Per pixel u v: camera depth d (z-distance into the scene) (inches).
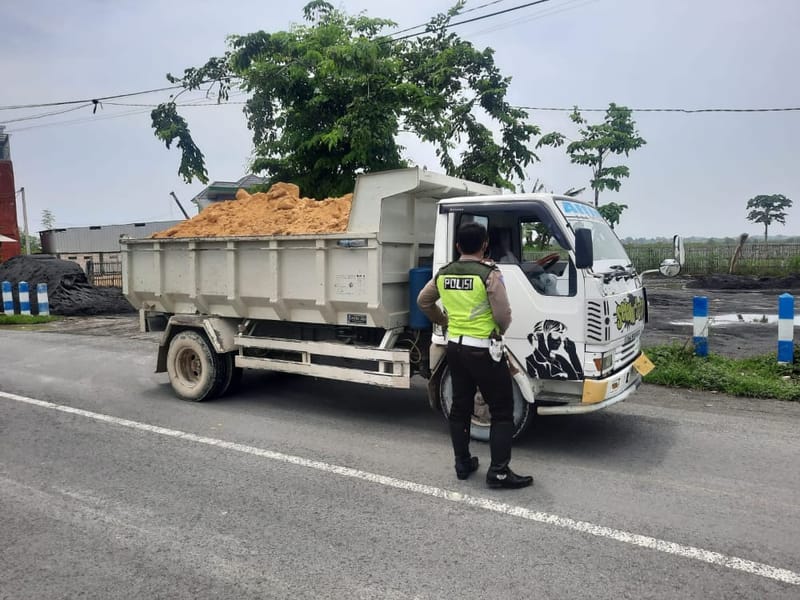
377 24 647.8
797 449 210.1
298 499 172.1
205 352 283.1
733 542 143.5
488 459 202.7
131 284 309.4
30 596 125.5
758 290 812.6
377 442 223.5
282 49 585.3
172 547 145.2
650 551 139.6
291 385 319.6
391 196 226.4
